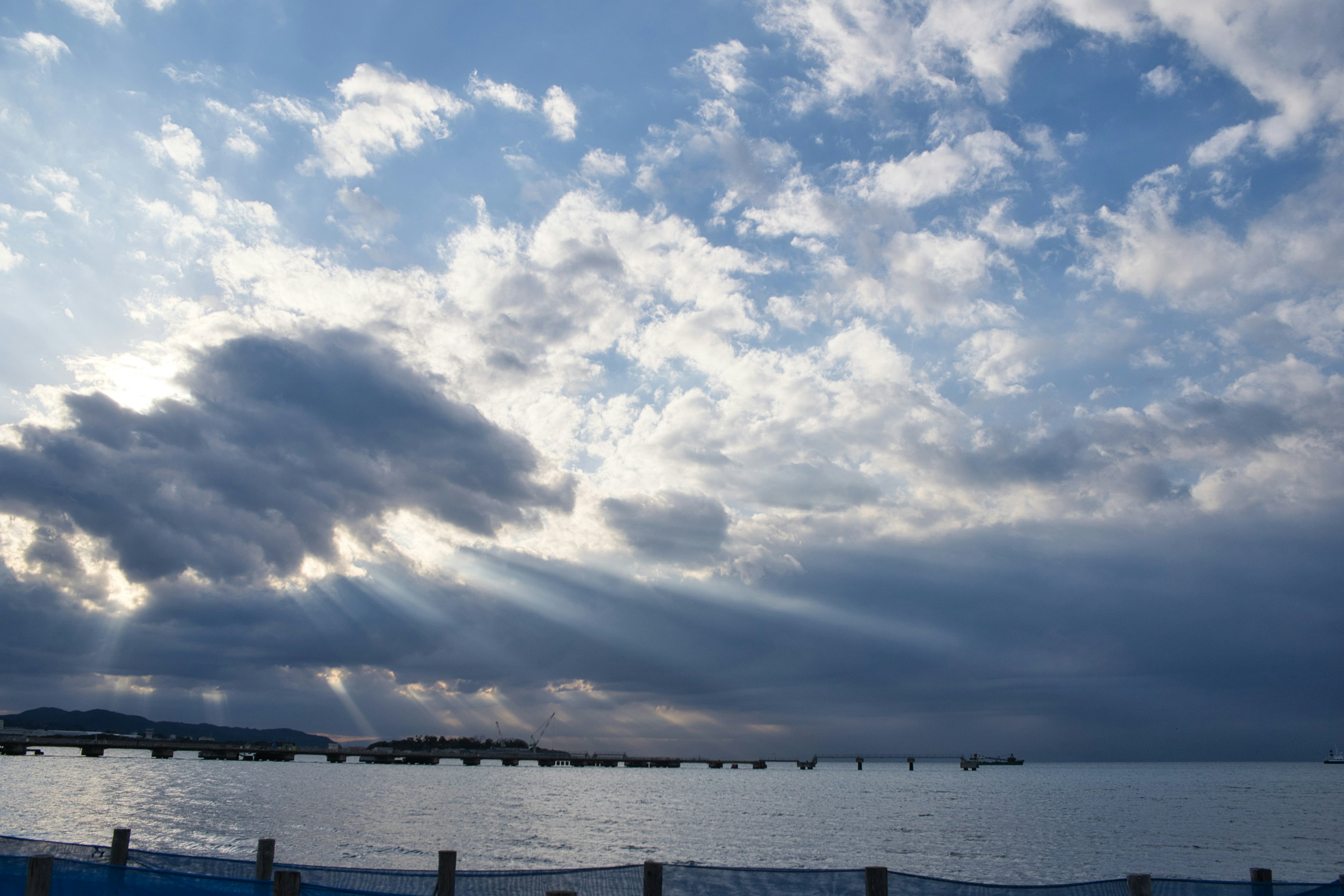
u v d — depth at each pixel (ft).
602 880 62.08
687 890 60.44
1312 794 528.63
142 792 331.16
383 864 159.12
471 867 159.43
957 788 642.63
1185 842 230.48
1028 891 59.11
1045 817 322.75
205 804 290.35
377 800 340.59
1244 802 440.86
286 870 56.90
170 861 69.10
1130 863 185.06
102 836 184.34
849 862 179.73
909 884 60.49
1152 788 646.33
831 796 504.43
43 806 252.62
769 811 346.54
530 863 167.32
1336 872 169.78
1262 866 180.96
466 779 638.12
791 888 59.31
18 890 56.95
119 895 54.70
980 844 221.25
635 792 507.30
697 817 309.83
